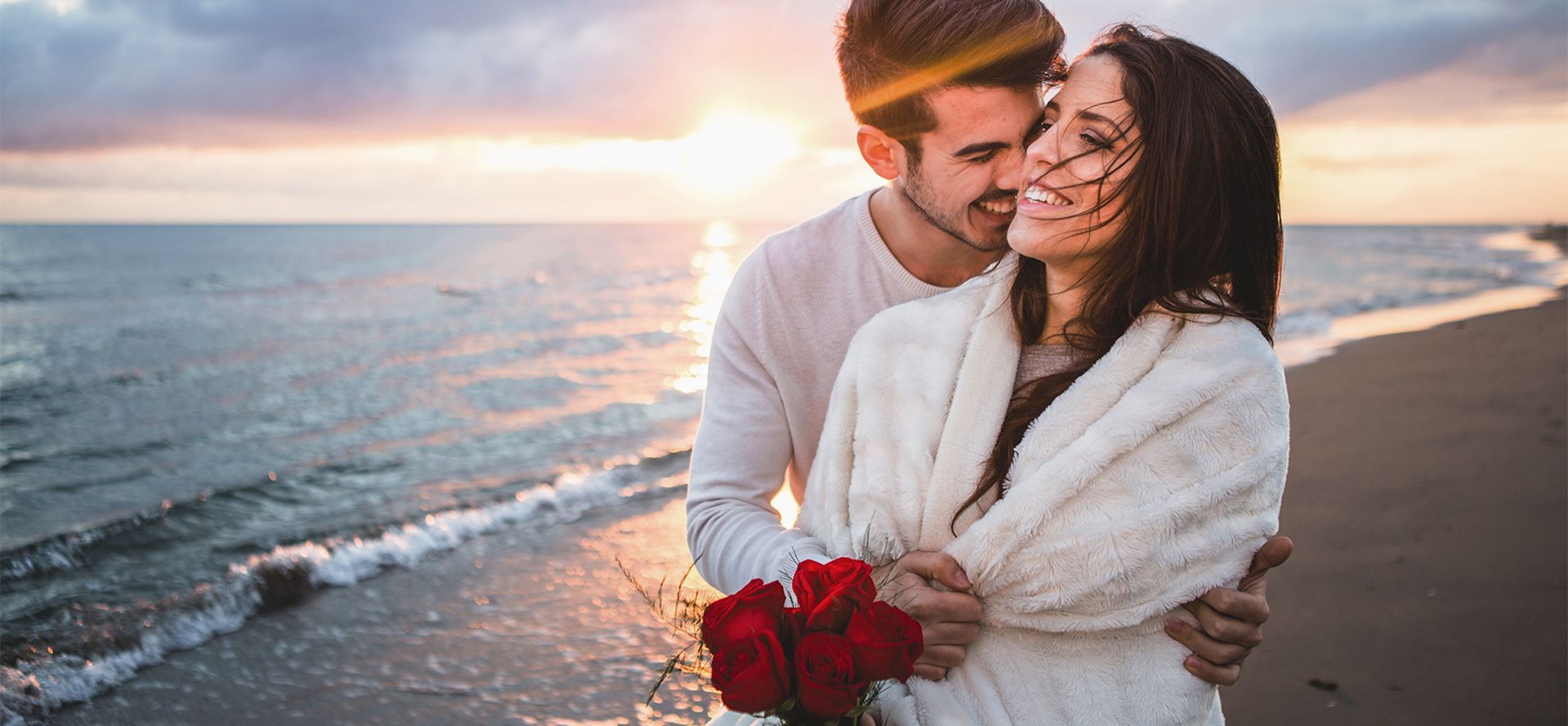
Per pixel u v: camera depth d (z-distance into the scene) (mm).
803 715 1130
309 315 23516
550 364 14750
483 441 9219
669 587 4801
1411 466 5637
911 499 1419
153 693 3914
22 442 9766
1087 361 1386
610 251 67688
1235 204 1336
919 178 1721
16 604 5031
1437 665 3207
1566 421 6555
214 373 14250
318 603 4754
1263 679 3195
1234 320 1332
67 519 7043
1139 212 1304
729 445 1850
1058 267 1396
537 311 24625
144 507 7270
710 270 44469
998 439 1396
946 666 1357
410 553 5473
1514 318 13188
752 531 1632
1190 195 1295
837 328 1880
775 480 1888
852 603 1159
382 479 7770
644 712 3561
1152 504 1262
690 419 10086
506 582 4949
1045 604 1308
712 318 22547
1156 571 1264
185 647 4297
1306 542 4465
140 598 5098
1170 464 1271
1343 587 3902
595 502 6484
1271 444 1275
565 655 4059
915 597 1339
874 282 1874
